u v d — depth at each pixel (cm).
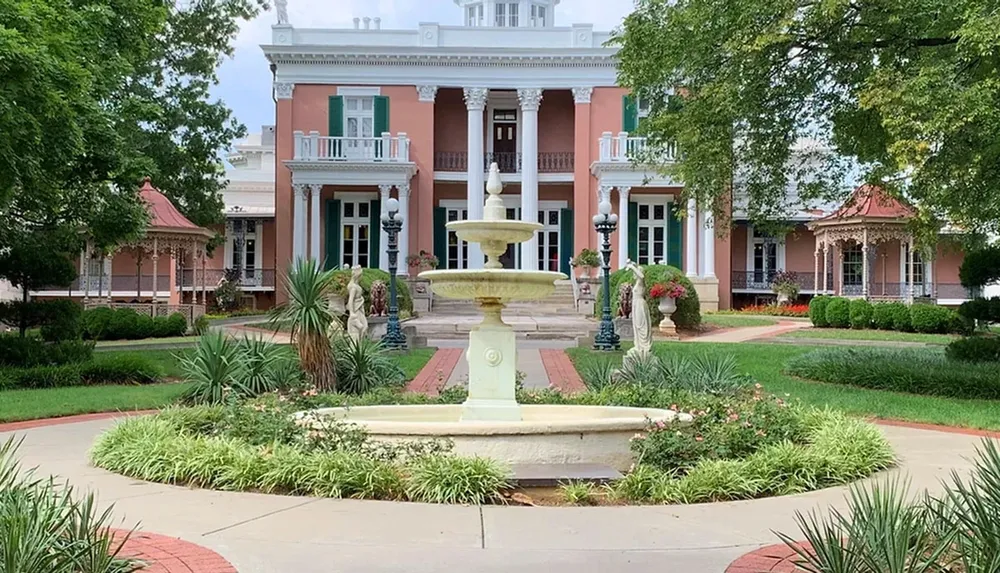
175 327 2677
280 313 1330
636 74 1666
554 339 2450
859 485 741
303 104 3553
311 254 3425
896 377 1463
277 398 1030
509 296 850
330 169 3394
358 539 565
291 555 529
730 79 1446
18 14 1226
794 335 2548
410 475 714
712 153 1595
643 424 822
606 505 679
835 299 2816
